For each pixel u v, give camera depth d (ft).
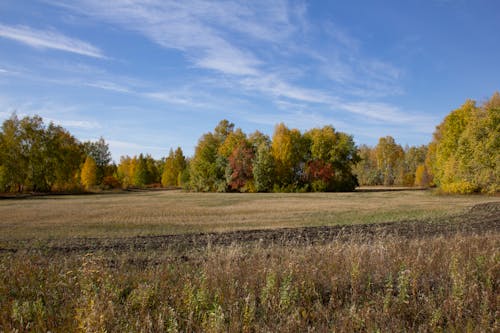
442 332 15.20
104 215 88.28
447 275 21.43
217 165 246.68
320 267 23.71
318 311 17.33
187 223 69.36
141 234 54.75
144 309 17.70
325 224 63.67
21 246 43.86
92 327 14.21
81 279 20.86
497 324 15.03
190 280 21.85
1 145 211.41
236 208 106.01
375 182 355.97
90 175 277.03
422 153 357.20
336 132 243.81
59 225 67.87
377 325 15.55
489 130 146.30
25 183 222.28
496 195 143.74
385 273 22.43
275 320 16.35
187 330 15.66
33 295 20.54
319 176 229.25
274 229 57.62
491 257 23.03
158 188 345.72
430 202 117.19
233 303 17.85
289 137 232.12
